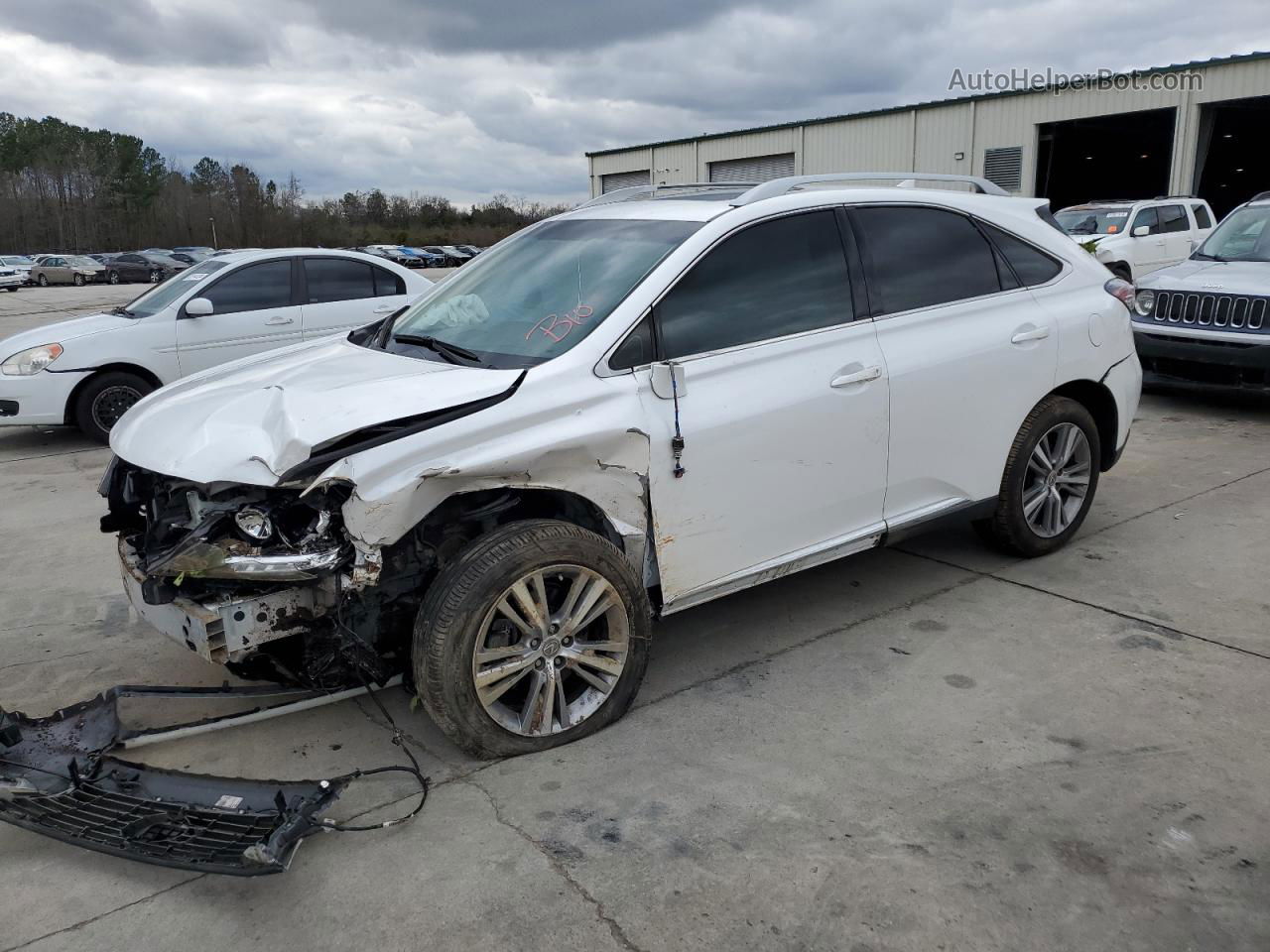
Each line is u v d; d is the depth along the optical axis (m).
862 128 28.41
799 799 2.95
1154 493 5.95
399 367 3.46
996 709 3.46
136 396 8.41
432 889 2.59
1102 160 33.81
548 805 2.95
